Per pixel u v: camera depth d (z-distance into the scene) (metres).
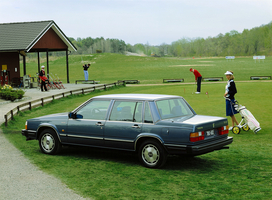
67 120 7.52
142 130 6.43
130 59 113.25
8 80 32.66
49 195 4.92
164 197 4.82
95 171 6.29
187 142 5.95
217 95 22.84
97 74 66.12
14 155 7.66
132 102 6.75
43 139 7.89
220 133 6.66
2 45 30.55
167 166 6.65
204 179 5.71
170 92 26.27
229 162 6.99
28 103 16.77
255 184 5.40
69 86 33.50
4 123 12.57
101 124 6.96
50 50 37.81
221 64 83.75
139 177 5.86
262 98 20.30
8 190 5.16
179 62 99.06
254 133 10.58
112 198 4.79
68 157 7.53
